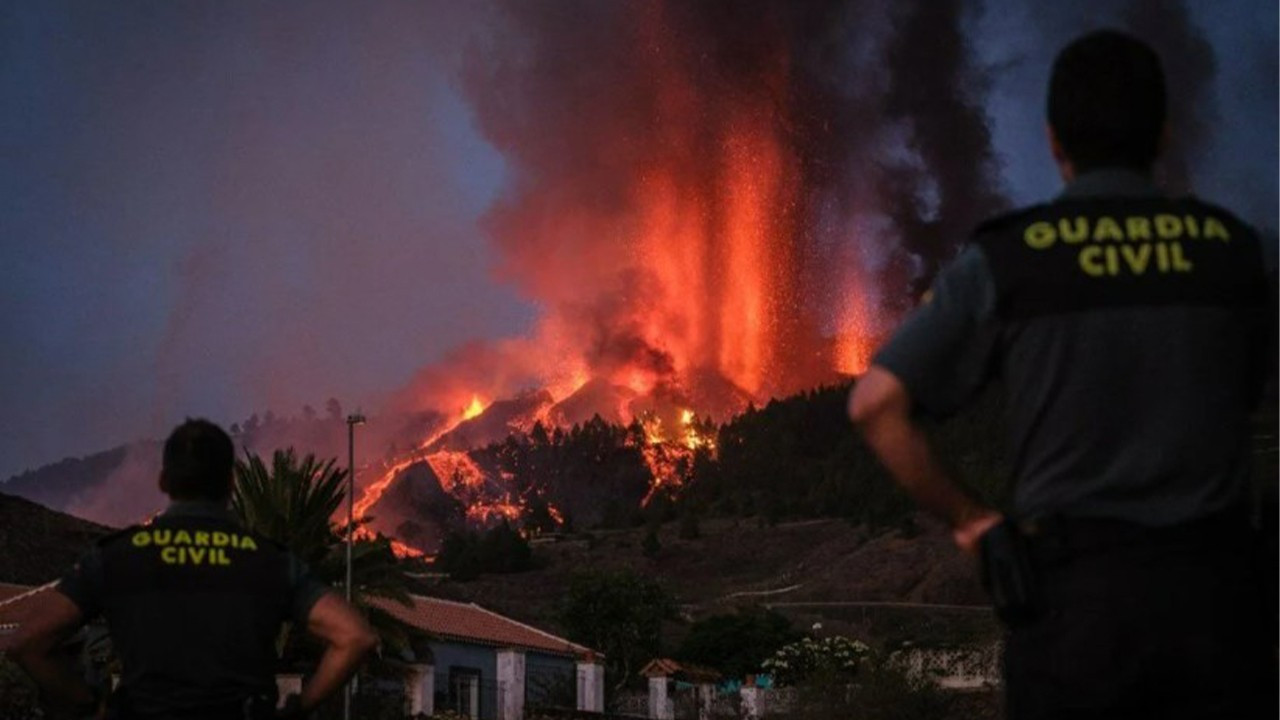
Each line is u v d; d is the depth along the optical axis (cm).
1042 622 321
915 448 330
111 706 473
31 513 7094
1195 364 323
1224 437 323
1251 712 312
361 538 3812
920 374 333
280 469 3444
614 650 7238
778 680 5412
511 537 19050
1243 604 315
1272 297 340
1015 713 328
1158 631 310
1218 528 318
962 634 4528
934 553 14650
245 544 483
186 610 471
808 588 14750
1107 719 315
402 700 4038
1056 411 326
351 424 3584
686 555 19900
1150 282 327
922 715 3881
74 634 490
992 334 333
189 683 467
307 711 483
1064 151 352
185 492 491
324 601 483
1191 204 339
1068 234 333
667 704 5534
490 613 6319
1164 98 349
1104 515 320
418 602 5931
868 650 4494
